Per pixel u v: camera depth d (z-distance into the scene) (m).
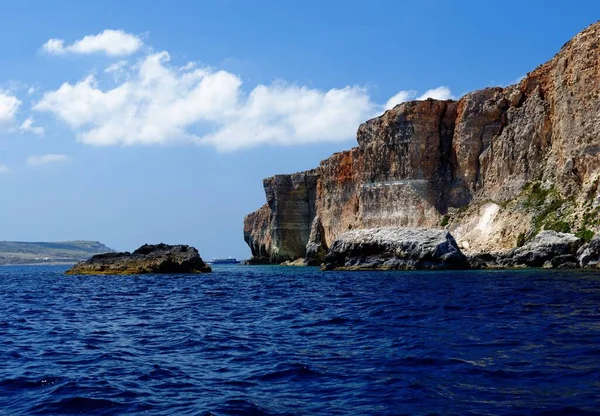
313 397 15.15
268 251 159.38
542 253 76.12
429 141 104.88
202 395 15.68
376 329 26.08
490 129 100.50
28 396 15.97
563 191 85.31
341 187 127.25
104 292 57.41
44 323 32.28
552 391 14.62
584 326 24.44
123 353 22.12
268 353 21.16
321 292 49.72
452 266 77.62
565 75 88.56
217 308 39.19
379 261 83.56
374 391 15.38
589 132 83.50
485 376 16.34
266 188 146.00
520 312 30.12
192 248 101.19
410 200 104.06
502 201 94.31
